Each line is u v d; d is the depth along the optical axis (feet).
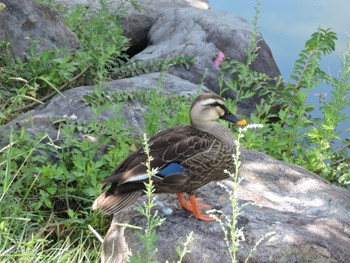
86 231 25.40
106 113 31.19
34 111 31.30
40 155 27.53
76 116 30.66
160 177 21.31
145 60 40.40
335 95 33.58
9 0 36.65
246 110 40.19
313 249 20.92
